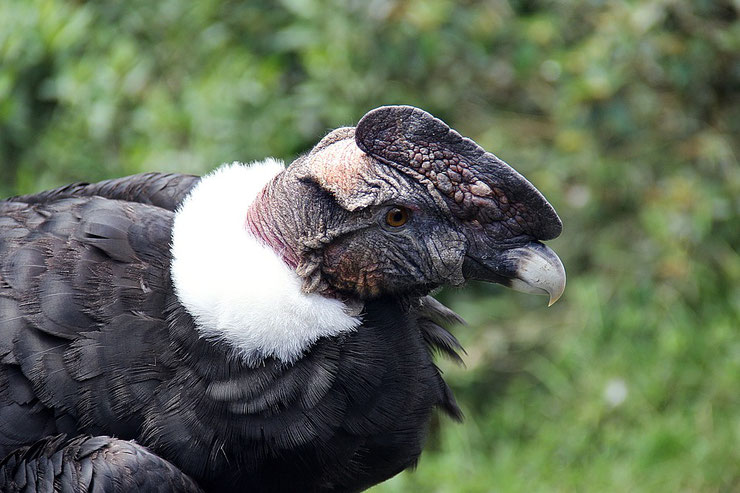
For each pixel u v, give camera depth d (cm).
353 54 1148
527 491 1030
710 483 1019
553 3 1220
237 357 569
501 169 582
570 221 1194
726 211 1141
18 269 600
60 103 1185
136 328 579
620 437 1059
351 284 599
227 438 574
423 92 1195
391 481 1038
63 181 1148
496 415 1117
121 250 601
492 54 1210
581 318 1155
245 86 1148
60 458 558
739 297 1145
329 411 584
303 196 582
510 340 1159
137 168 1106
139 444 570
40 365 575
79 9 1241
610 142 1188
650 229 1148
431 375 646
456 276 601
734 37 1131
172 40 1220
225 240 581
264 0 1241
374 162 584
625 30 1116
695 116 1195
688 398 1090
